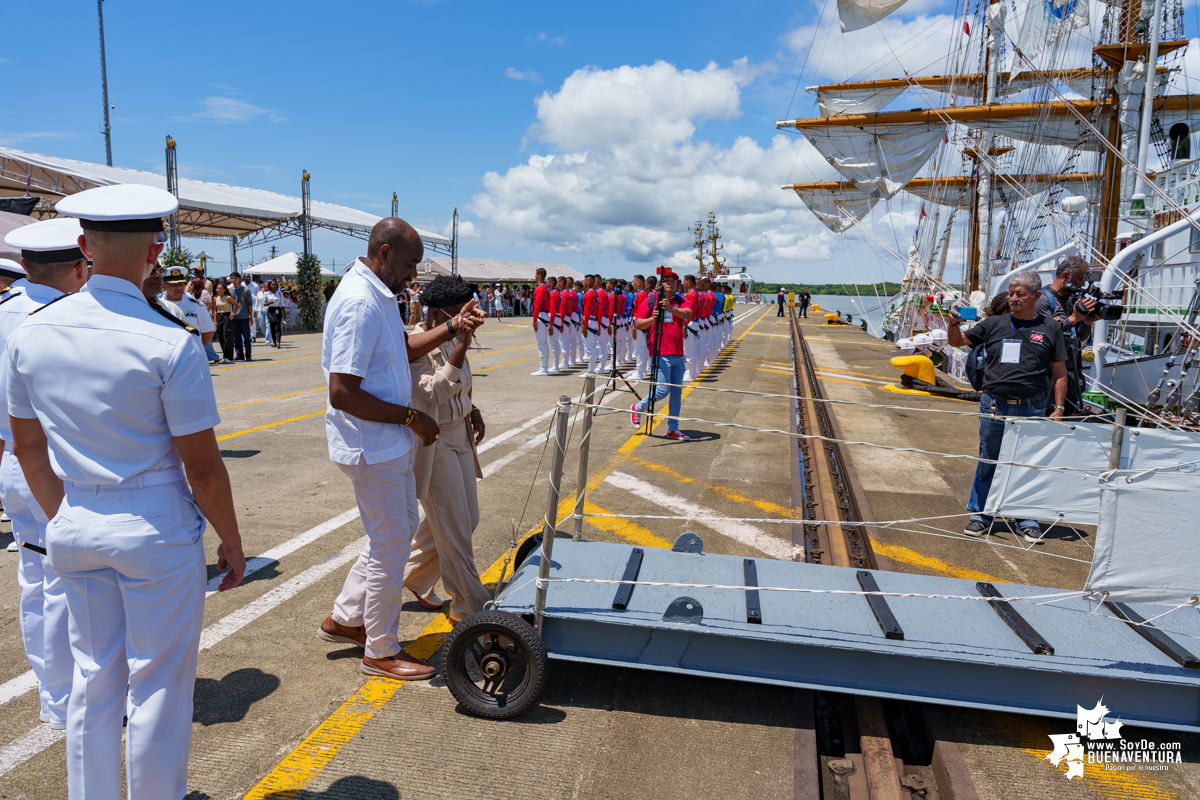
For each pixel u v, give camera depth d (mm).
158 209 1726
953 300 18078
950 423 9320
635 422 8508
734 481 6277
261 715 2750
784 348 20984
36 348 1697
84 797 1817
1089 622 2848
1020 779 2475
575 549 3488
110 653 1819
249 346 15508
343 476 6113
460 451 3305
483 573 4082
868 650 2547
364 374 2648
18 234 2432
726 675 2645
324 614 3613
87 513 1714
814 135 22547
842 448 7777
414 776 2418
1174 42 17938
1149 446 2982
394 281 2854
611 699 2936
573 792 2355
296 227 24562
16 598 3656
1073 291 5438
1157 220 12625
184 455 1789
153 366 1703
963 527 5219
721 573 3254
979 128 20984
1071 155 20047
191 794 2293
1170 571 2543
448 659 2734
